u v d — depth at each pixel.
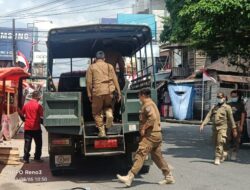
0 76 13.20
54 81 12.67
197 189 9.30
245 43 17.66
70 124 10.16
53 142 10.51
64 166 10.64
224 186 9.59
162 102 35.19
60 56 13.36
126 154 10.88
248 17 14.16
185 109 33.22
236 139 13.15
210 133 21.89
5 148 12.72
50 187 9.71
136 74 13.76
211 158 13.53
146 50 12.26
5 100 20.25
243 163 12.60
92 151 10.27
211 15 15.06
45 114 10.14
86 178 10.65
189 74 38.56
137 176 10.70
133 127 10.41
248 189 9.31
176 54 42.78
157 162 9.76
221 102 12.39
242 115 13.52
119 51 13.71
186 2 17.59
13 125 20.14
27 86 22.70
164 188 9.39
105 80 10.26
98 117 10.30
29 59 47.94
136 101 10.46
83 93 11.97
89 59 13.66
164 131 23.02
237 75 31.56
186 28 19.38
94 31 11.41
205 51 19.98
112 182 10.16
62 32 11.29
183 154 14.39
